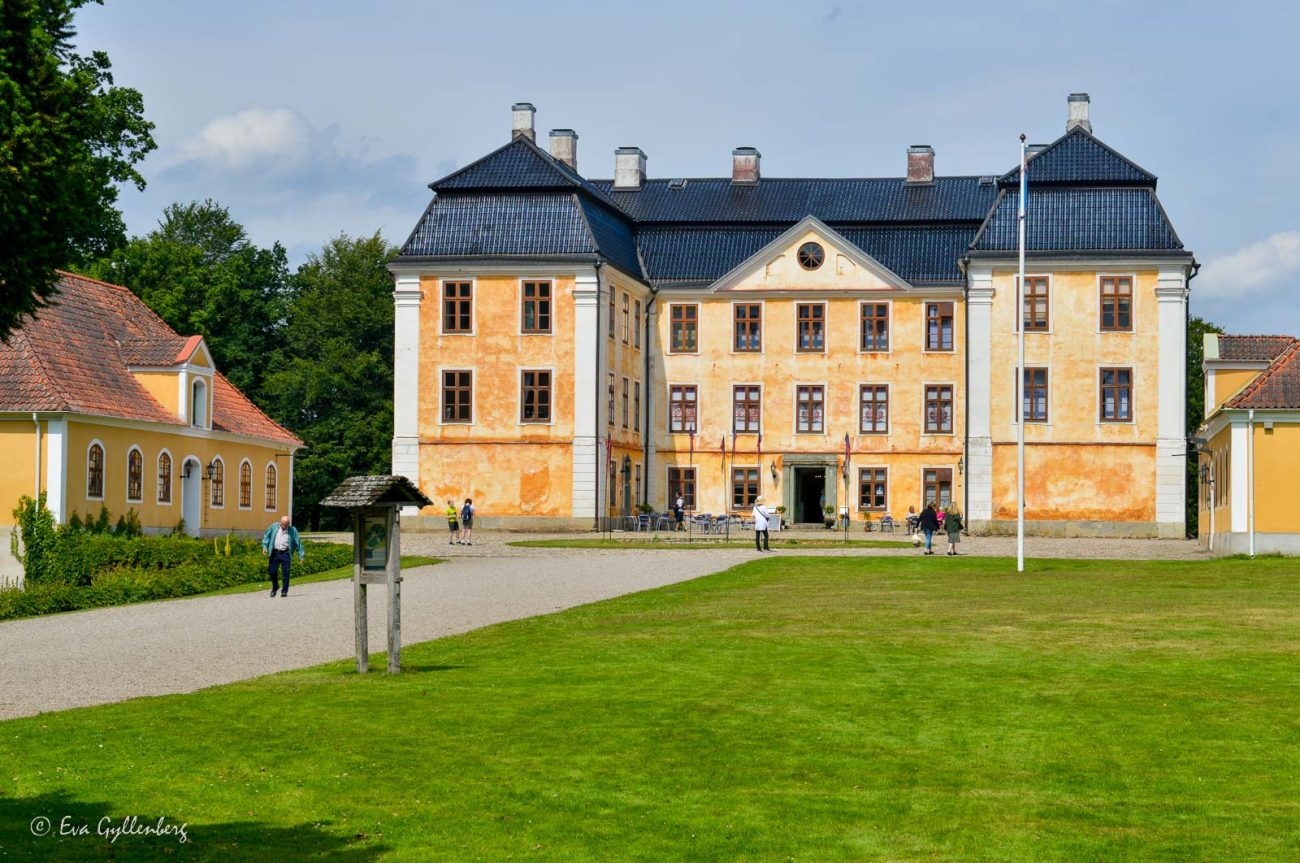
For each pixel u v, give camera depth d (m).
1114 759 17.31
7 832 14.78
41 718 19.66
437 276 75.00
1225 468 54.00
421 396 75.00
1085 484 72.81
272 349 101.25
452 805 15.71
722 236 82.19
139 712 20.03
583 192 75.44
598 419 74.19
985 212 80.44
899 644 26.03
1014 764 17.14
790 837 14.62
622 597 36.19
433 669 23.80
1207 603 33.50
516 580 42.69
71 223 25.83
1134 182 73.62
